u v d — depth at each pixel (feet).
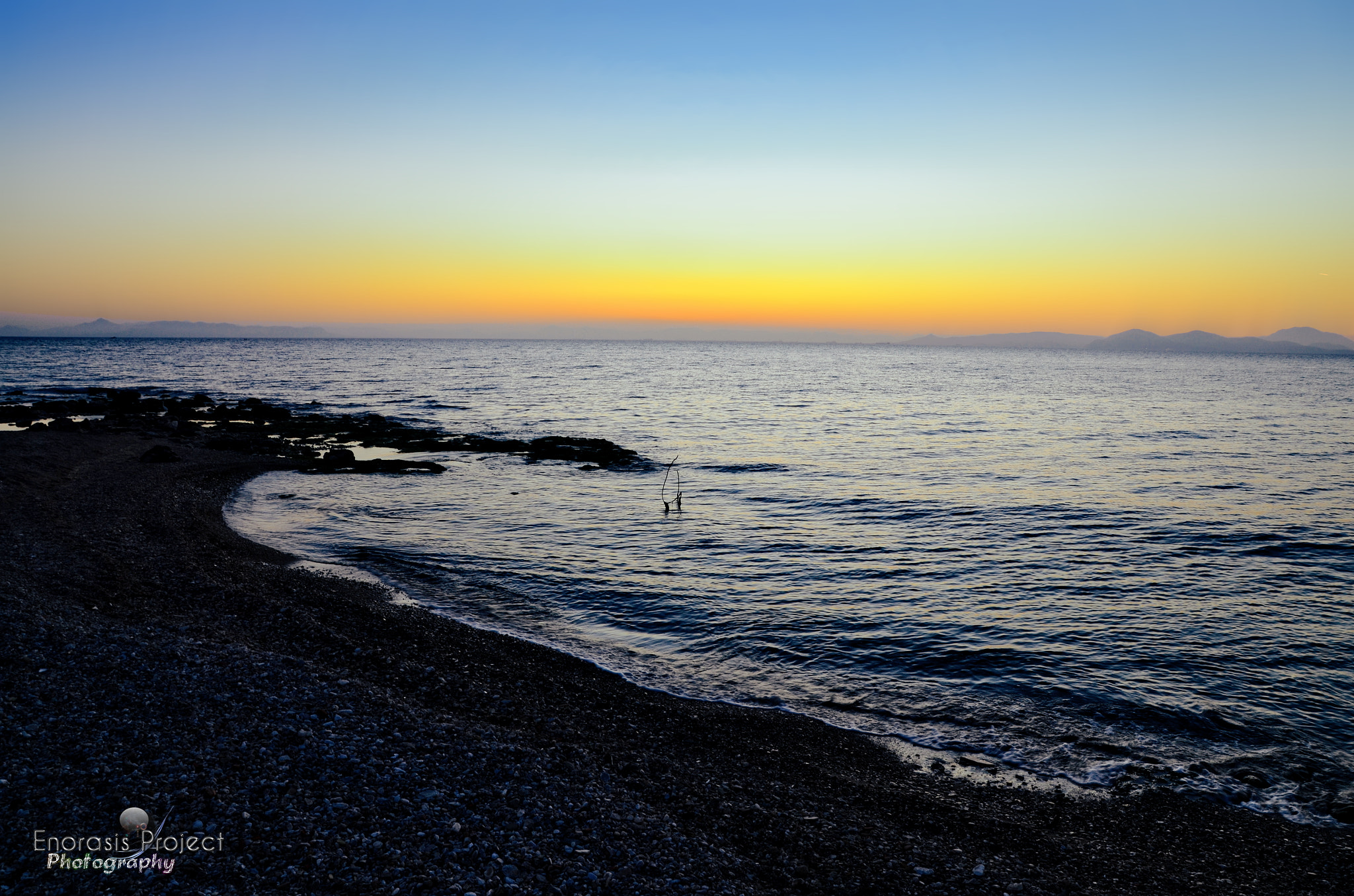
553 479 112.47
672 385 356.79
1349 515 87.66
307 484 104.06
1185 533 79.87
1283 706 40.96
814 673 45.50
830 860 26.73
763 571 66.59
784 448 148.66
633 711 39.29
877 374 492.95
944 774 34.06
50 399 208.74
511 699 39.29
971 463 129.90
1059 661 46.91
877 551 73.31
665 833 27.30
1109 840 29.22
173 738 29.63
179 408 185.68
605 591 60.39
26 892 20.35
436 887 22.52
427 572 64.28
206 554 63.67
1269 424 191.11
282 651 43.29
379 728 32.99
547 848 25.41
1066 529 82.23
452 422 189.98
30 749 27.53
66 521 69.97
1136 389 342.23
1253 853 28.55
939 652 48.62
